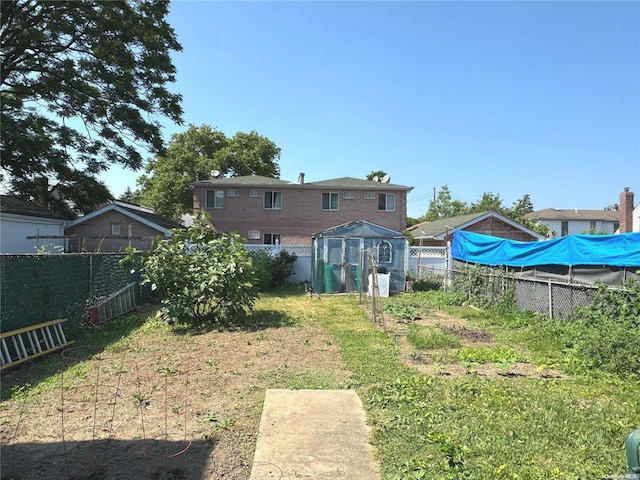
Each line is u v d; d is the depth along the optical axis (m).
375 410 4.38
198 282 9.05
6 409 4.44
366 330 8.75
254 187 27.06
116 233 21.27
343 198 27.72
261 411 4.39
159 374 5.68
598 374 5.69
